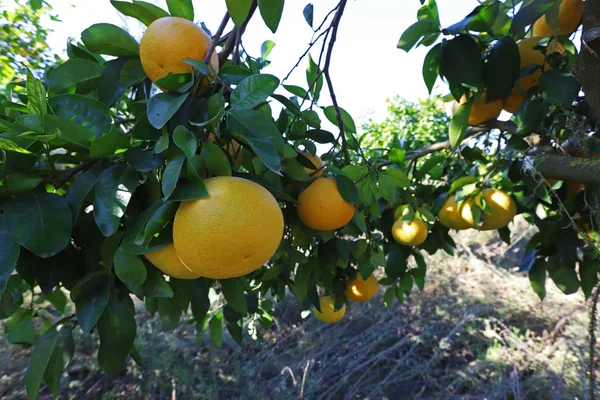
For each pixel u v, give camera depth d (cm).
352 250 209
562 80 155
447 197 226
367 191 172
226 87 108
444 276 580
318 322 494
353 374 430
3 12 450
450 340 446
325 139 162
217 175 103
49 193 105
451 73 165
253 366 430
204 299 144
